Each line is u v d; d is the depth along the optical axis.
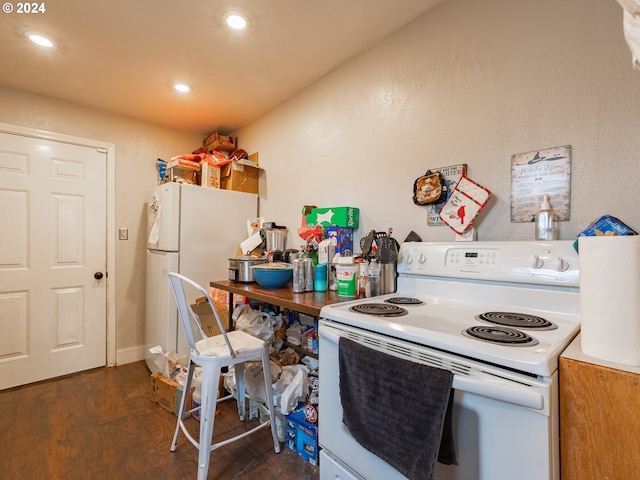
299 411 1.63
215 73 2.14
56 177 2.52
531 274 1.15
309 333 1.81
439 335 0.85
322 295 1.57
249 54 1.93
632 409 0.60
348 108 2.01
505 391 0.69
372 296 1.50
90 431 1.77
